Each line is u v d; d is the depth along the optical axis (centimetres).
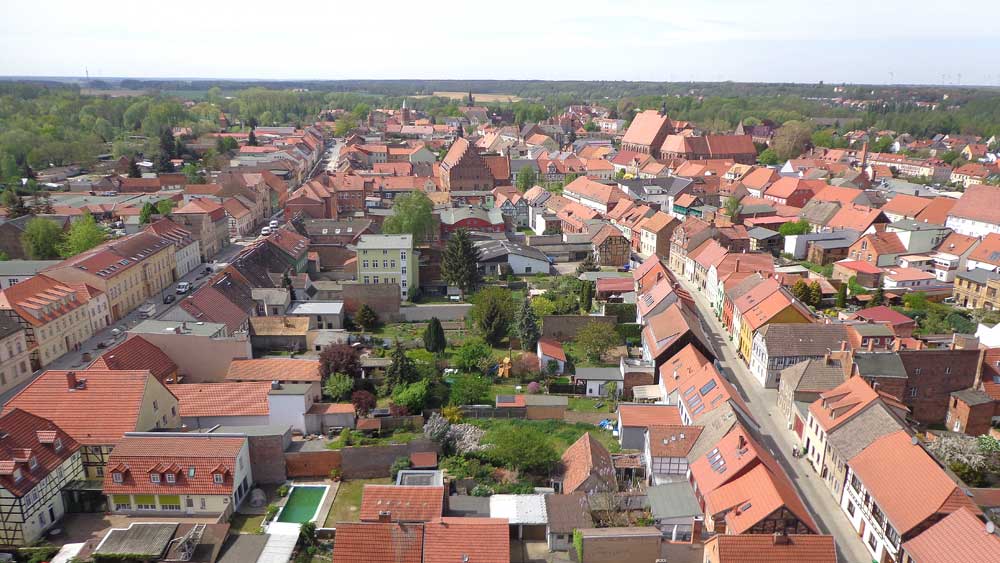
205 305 10519
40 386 7581
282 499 7194
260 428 7812
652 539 6016
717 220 17312
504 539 5791
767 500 5875
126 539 6084
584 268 15450
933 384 8744
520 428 8025
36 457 6575
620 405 8419
